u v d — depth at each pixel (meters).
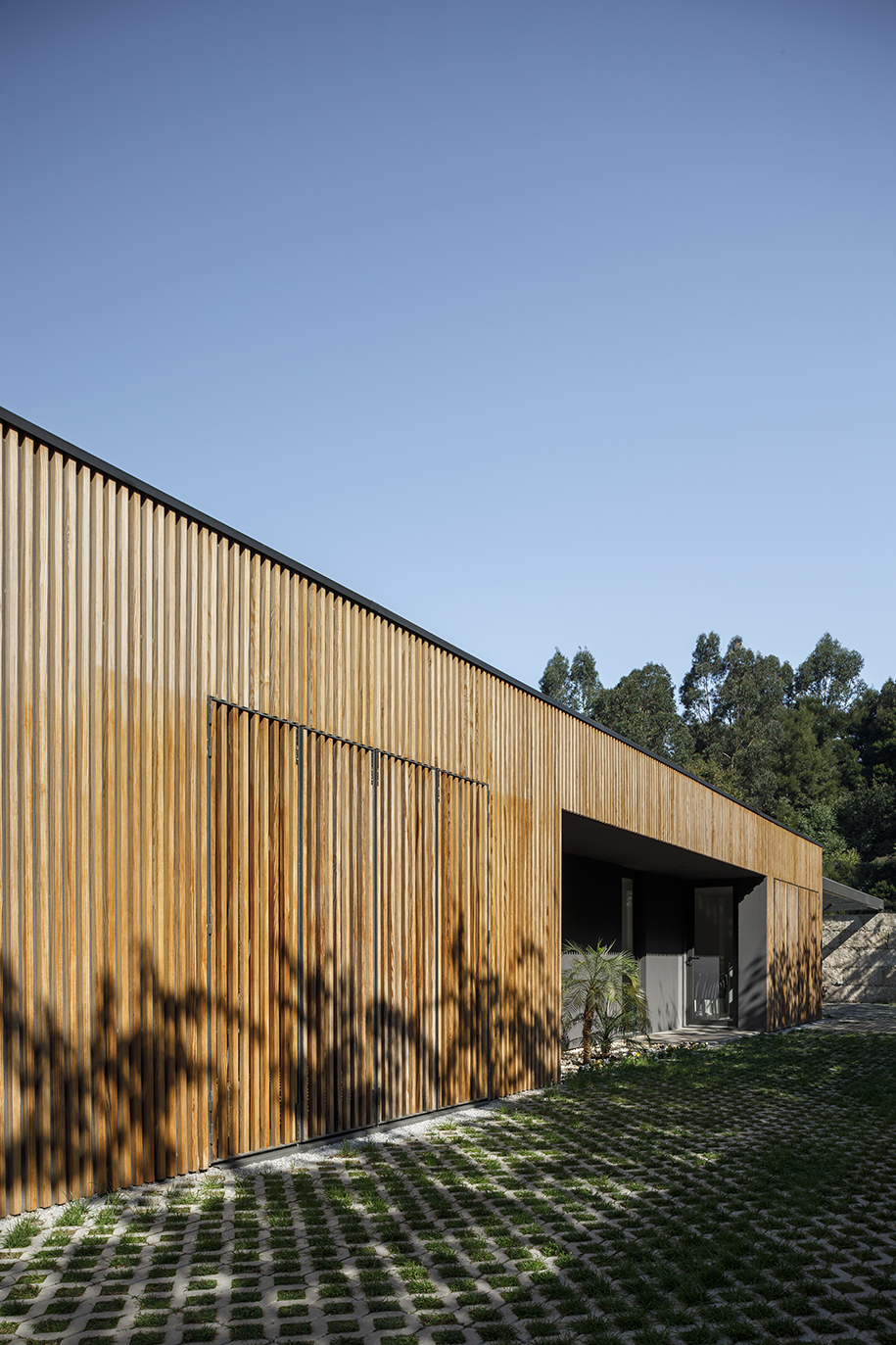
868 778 53.25
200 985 6.46
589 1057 14.17
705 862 17.70
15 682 5.33
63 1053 5.44
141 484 6.27
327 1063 7.66
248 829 7.04
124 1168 5.79
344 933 7.98
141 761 6.16
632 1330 4.28
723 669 58.38
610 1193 6.56
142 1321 4.12
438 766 9.56
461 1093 9.67
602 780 13.37
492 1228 5.62
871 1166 7.63
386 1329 4.18
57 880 5.49
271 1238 5.21
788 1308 4.56
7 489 5.38
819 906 23.34
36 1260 4.71
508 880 10.88
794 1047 16.41
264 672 7.30
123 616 6.11
